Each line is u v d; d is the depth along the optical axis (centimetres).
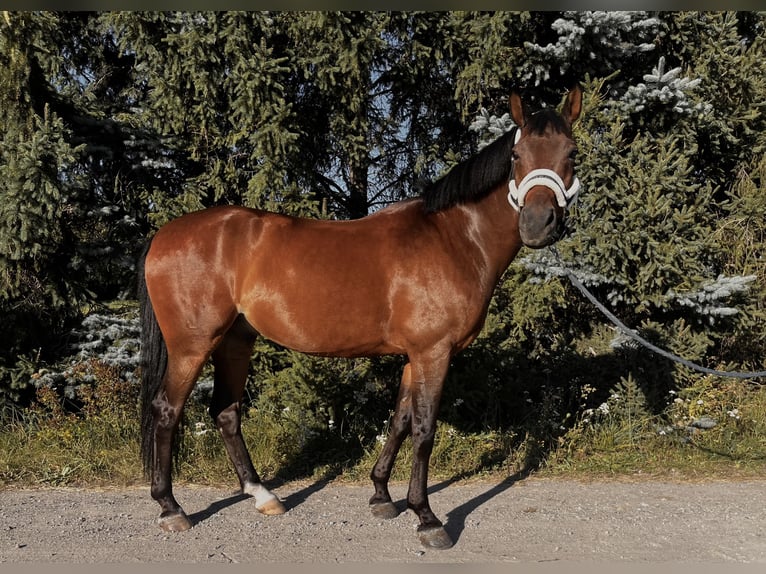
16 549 292
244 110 534
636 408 496
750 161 632
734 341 576
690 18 575
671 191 520
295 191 554
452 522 332
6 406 507
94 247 540
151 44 556
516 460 446
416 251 309
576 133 517
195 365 324
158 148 572
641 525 325
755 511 347
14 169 448
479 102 589
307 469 438
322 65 556
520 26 556
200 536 312
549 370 539
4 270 475
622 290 525
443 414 494
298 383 489
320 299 309
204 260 318
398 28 588
